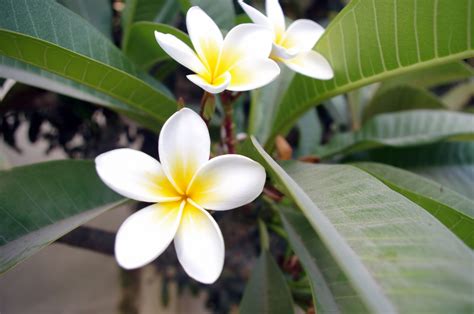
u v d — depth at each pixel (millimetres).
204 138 183
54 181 269
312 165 239
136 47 330
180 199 183
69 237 353
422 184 275
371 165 301
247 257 541
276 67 207
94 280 817
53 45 220
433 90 709
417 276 142
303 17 611
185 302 841
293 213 311
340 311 213
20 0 245
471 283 138
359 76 271
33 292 796
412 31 238
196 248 170
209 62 216
